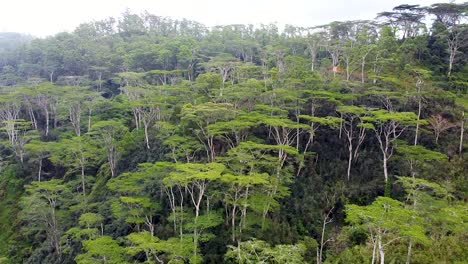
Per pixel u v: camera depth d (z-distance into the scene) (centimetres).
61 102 6750
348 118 4988
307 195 4291
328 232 3978
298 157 4356
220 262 3656
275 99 4959
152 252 3528
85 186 5769
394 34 6994
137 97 6353
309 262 3641
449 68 5975
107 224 4656
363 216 2897
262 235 3825
